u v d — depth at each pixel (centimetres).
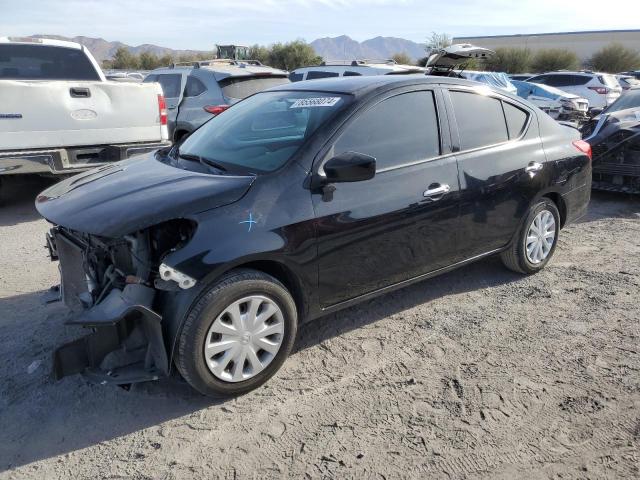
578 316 406
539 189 450
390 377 331
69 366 285
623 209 727
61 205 326
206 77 922
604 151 735
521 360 347
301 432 282
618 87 2039
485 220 418
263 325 312
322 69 1268
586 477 250
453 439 275
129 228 282
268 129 371
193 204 296
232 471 256
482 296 443
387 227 356
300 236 317
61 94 641
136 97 703
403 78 390
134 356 305
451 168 391
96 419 294
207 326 289
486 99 429
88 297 324
